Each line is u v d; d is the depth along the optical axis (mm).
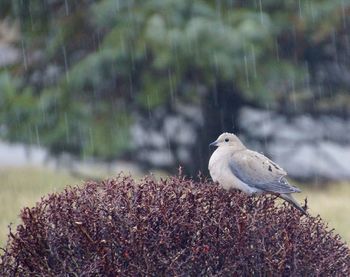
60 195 7953
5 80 20203
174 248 7586
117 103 20016
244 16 18938
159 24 18359
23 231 7785
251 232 7598
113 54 18828
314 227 8102
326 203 16922
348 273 8039
